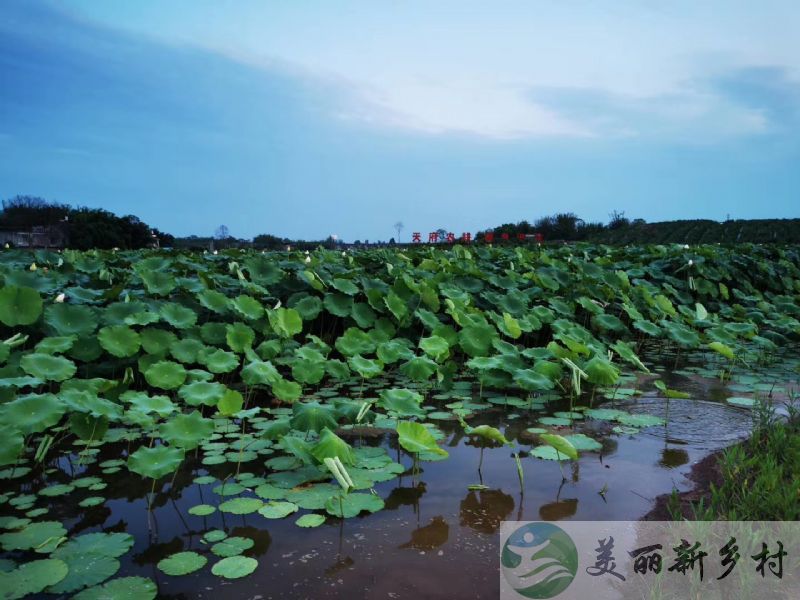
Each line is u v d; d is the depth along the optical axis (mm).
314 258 9320
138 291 6543
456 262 9547
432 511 3008
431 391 5742
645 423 4539
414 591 2268
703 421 4625
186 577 2373
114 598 2191
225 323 6020
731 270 11438
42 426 3318
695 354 7996
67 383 4125
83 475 3564
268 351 5586
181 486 3379
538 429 4465
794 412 4199
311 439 4180
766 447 3486
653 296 9312
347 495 3178
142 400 3912
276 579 2357
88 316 5312
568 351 5676
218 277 7215
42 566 2391
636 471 3543
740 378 6387
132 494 3266
